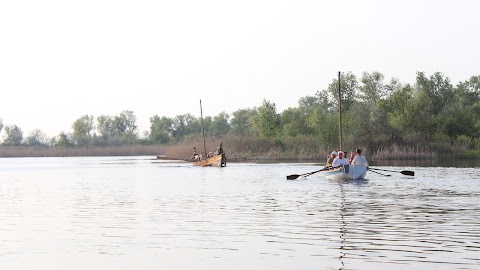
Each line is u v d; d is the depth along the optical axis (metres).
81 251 14.78
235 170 52.22
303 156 73.69
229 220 19.44
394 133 73.31
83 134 154.25
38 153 125.38
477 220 18.69
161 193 30.14
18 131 165.12
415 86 99.06
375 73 105.94
